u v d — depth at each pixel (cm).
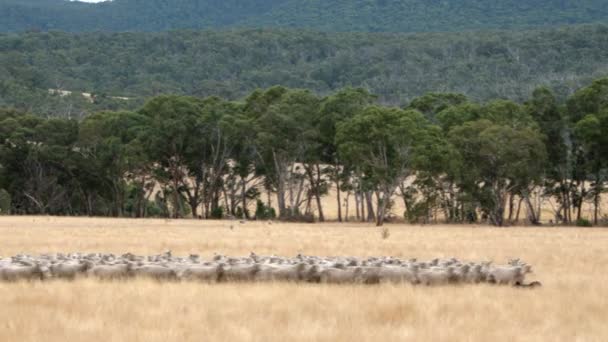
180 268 8750
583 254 13900
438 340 5756
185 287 7950
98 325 6025
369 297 7362
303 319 6319
